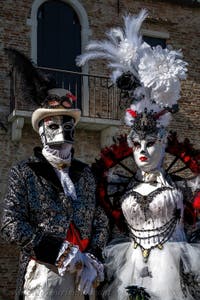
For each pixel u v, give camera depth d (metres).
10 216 3.82
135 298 4.97
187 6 14.16
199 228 5.71
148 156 5.54
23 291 3.91
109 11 13.38
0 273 11.45
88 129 12.69
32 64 4.54
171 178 5.81
